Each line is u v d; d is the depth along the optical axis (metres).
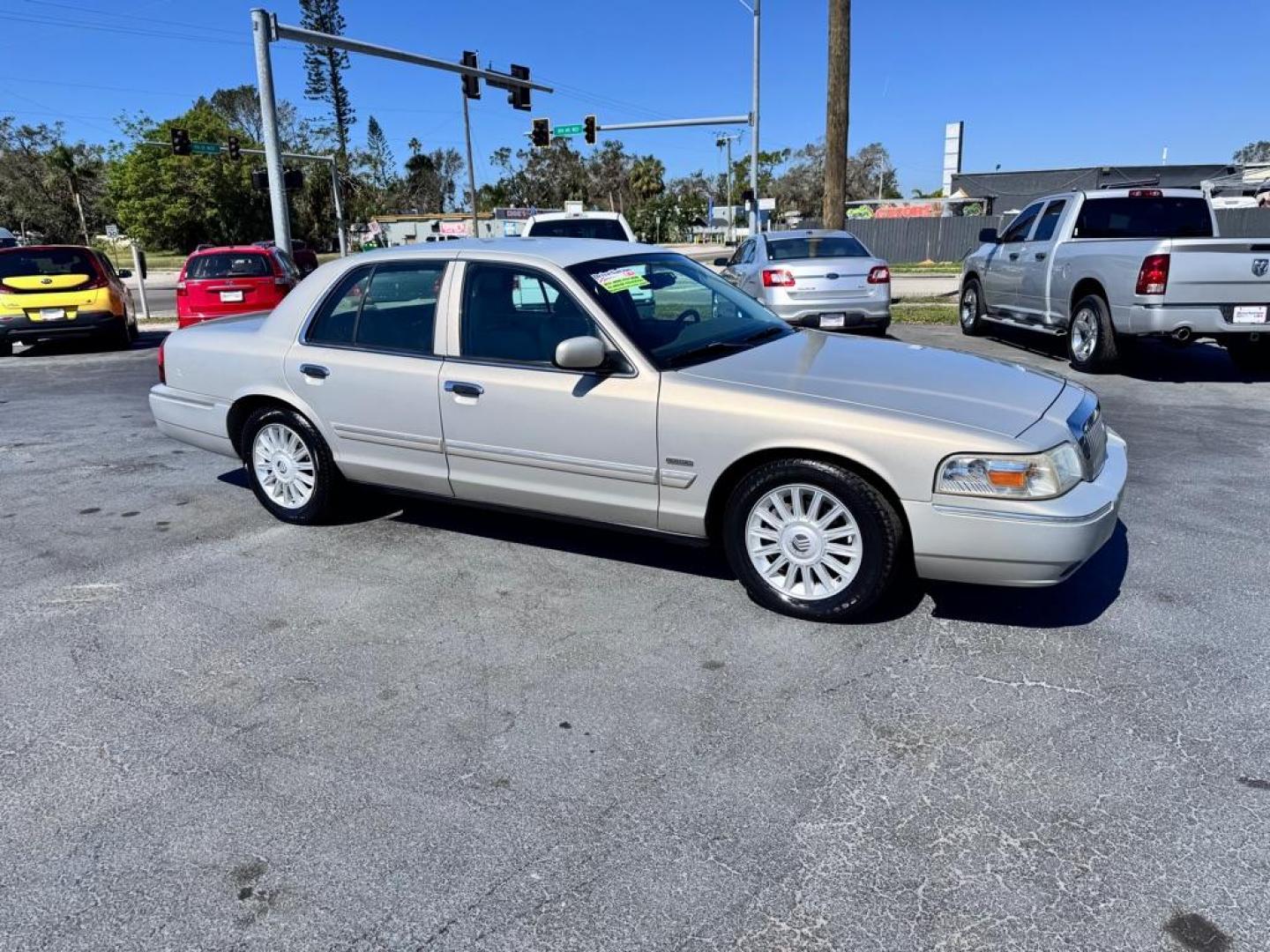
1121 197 9.92
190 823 2.70
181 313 13.55
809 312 10.98
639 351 4.03
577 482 4.23
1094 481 3.68
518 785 2.84
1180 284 8.17
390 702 3.35
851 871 2.45
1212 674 3.38
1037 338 12.21
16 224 69.19
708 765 2.92
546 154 90.69
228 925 2.31
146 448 7.29
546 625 3.94
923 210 52.25
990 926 2.25
